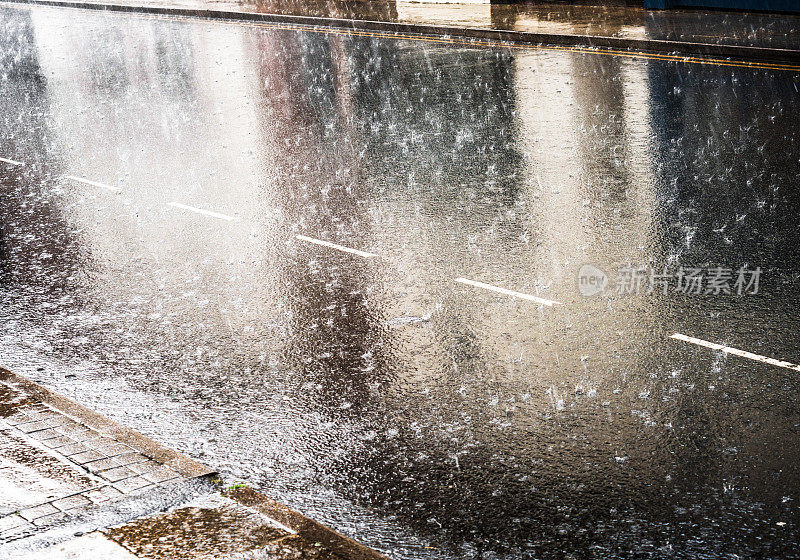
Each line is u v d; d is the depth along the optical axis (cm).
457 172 1135
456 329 734
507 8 2245
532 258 863
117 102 1616
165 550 461
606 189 1039
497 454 569
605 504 517
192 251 930
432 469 559
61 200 1110
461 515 515
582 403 618
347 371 680
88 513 494
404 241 925
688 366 655
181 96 1634
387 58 1834
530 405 620
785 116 1268
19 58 2081
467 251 890
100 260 918
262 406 639
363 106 1488
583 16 2075
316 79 1697
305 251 914
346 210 1026
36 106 1625
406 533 501
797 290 765
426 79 1644
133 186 1152
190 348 729
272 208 1045
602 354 680
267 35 2180
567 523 503
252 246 934
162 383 677
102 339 752
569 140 1231
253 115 1474
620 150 1175
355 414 623
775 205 959
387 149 1250
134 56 2022
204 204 1072
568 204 1001
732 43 1684
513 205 1009
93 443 574
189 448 591
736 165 1090
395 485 545
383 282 831
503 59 1762
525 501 524
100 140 1379
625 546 482
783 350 669
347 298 803
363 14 2302
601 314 743
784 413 592
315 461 573
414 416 616
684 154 1141
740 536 484
